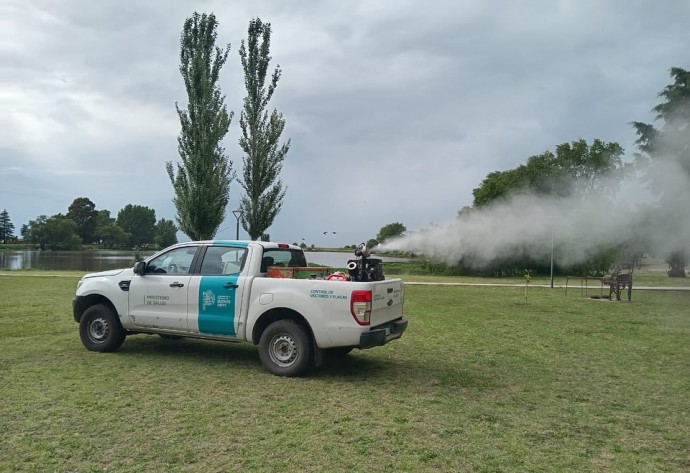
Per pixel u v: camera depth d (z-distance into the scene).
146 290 7.42
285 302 6.51
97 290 7.76
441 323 11.40
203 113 21.47
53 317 11.18
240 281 6.84
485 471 3.88
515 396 5.90
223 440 4.35
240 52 22.80
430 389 6.12
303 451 4.16
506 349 8.60
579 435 4.69
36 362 7.11
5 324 10.25
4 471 3.71
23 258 59.84
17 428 4.55
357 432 4.61
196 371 6.74
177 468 3.79
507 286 22.72
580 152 36.34
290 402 5.47
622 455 4.24
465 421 4.99
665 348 8.77
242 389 5.92
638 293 19.39
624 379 6.73
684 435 4.73
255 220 22.92
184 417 4.91
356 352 8.23
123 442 4.27
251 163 22.89
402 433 4.62
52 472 3.70
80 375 6.41
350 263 6.71
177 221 22.17
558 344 9.08
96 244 113.50
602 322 11.71
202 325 7.03
